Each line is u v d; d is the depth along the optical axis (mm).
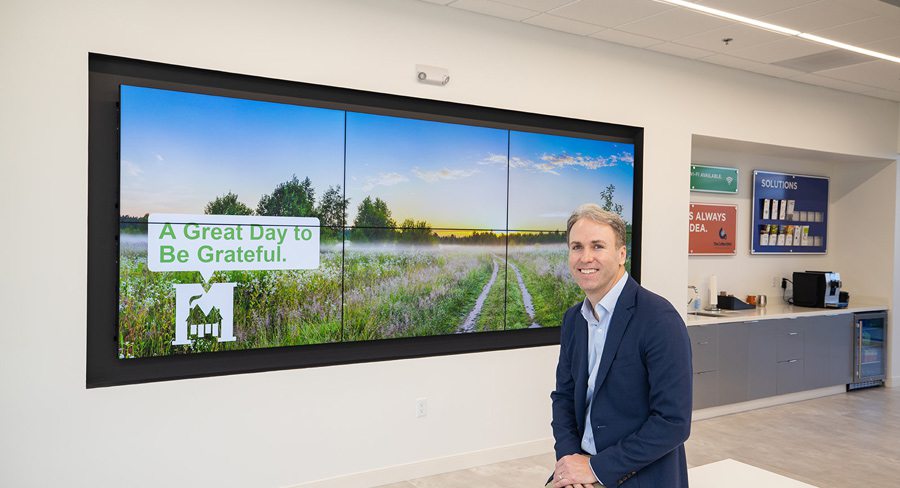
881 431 5691
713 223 6766
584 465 1893
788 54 5531
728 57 5633
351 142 4129
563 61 4988
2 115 3188
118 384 3465
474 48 4566
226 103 3721
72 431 3359
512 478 4398
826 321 6840
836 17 4586
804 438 5473
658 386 1843
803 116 6594
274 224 3865
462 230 4555
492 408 4719
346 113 4109
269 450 3883
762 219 7188
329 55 4035
